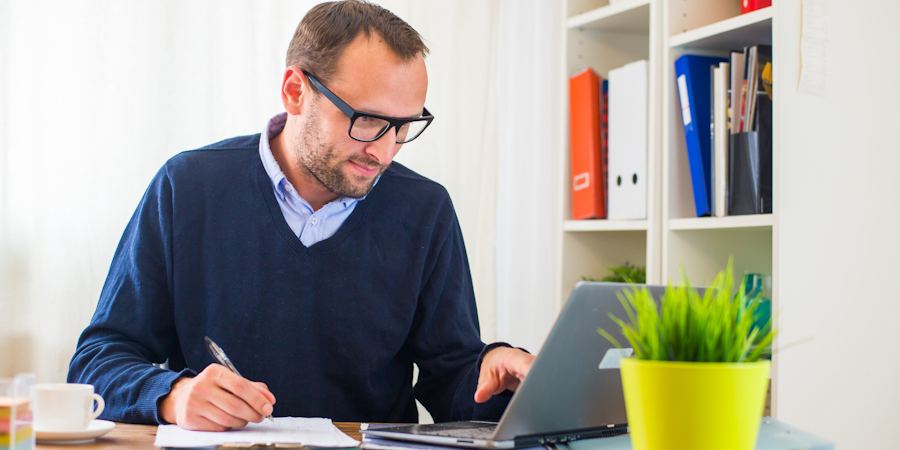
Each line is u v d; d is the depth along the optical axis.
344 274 1.20
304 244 1.19
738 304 0.60
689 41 1.55
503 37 2.24
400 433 0.77
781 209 1.32
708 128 1.56
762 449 0.66
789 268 1.33
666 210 1.60
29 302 1.58
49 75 1.58
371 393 1.22
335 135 1.06
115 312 1.10
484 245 2.09
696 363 0.55
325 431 0.84
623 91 1.72
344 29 1.05
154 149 1.69
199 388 0.83
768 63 1.44
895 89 1.46
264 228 1.18
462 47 2.05
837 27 1.39
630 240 1.96
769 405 1.31
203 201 1.18
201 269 1.16
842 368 1.37
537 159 2.29
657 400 0.56
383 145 1.07
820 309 1.36
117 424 0.88
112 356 1.00
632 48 1.96
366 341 1.21
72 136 1.61
